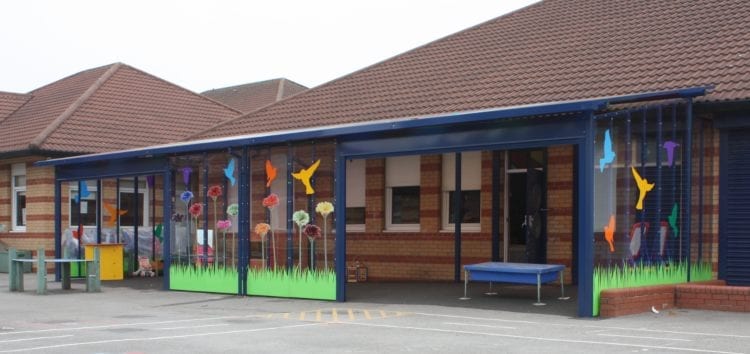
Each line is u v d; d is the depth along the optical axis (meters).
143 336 10.79
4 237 26.50
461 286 17.81
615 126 12.98
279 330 11.27
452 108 17.98
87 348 9.77
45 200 25.17
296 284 15.84
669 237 14.09
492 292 16.22
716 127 14.88
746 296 12.74
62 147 25.28
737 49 15.74
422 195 20.06
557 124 12.55
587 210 12.17
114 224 24.98
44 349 9.73
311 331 11.13
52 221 25.20
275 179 16.31
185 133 29.41
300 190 15.90
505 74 19.16
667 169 14.15
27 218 25.75
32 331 11.44
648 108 13.71
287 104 23.11
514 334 10.60
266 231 16.39
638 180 13.46
